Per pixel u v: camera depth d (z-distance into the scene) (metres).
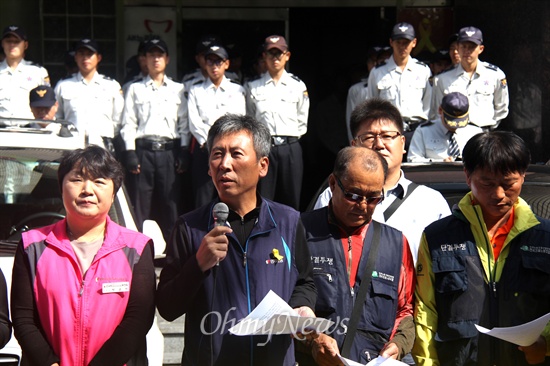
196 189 9.03
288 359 3.90
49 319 3.83
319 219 4.23
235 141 3.91
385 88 9.26
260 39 11.83
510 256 4.05
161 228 9.26
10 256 5.12
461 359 4.04
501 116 9.27
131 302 3.87
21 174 5.73
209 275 3.85
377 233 4.16
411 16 11.78
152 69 9.13
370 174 4.04
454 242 4.09
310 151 12.05
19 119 6.20
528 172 5.98
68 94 9.10
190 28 11.67
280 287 3.87
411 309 4.15
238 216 3.94
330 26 12.22
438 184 5.67
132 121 9.12
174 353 6.81
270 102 9.12
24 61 9.44
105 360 3.79
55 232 3.97
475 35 9.02
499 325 4.03
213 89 9.05
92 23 11.45
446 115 7.15
